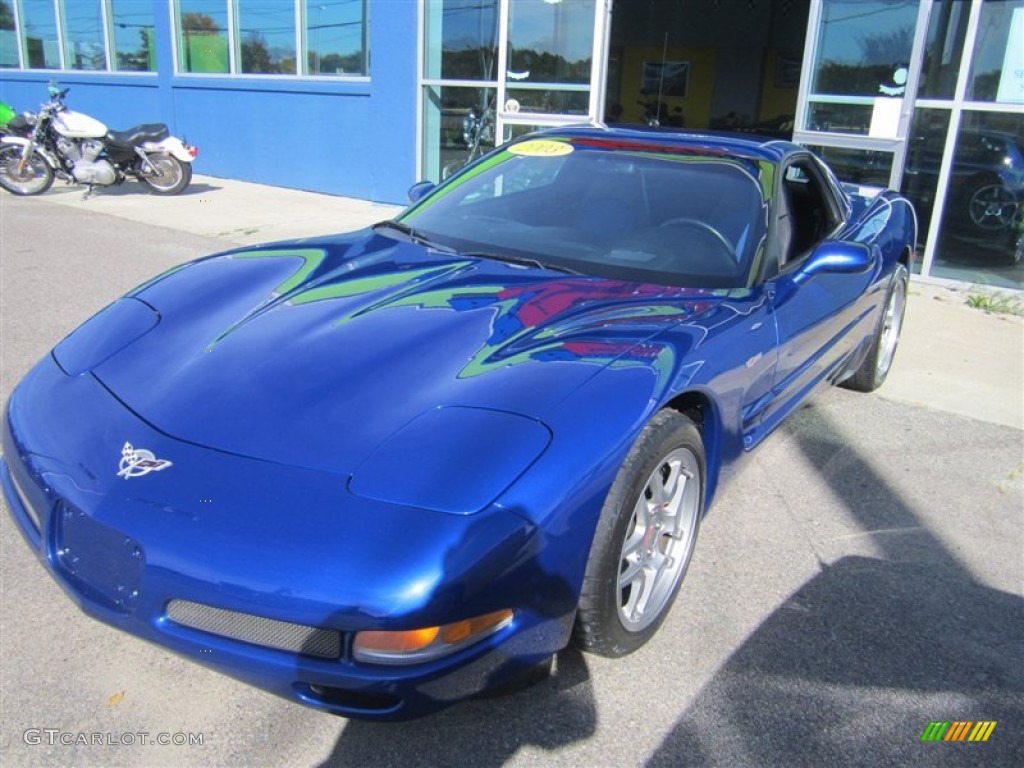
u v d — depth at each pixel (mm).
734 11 17062
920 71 7242
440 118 10328
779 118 17578
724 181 3494
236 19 12281
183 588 1892
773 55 17391
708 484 2895
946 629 2766
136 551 1973
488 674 2000
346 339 2537
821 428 4410
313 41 11391
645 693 2412
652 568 2562
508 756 2176
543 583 2021
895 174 7449
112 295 6270
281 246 3479
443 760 2156
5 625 2584
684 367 2492
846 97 7668
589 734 2258
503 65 9359
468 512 1915
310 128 11695
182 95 13508
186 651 1959
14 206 10234
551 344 2492
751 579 3010
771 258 3262
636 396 2297
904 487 3777
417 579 1820
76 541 2123
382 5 10227
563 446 2096
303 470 2018
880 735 2295
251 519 1913
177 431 2176
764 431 3383
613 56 17422
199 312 2805
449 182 3986
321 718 2287
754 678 2492
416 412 2184
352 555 1841
